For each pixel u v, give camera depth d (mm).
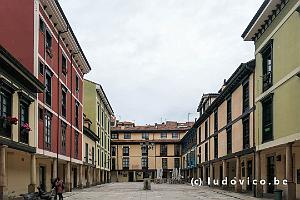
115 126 84875
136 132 81500
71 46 33594
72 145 35281
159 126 83938
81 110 40500
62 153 30953
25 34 23312
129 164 80188
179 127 82500
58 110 29625
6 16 22922
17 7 23203
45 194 20922
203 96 51219
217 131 40625
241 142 29875
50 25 27500
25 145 20844
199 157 54844
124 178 79875
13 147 18922
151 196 29922
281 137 21469
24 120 21625
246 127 29031
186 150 71750
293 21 19938
